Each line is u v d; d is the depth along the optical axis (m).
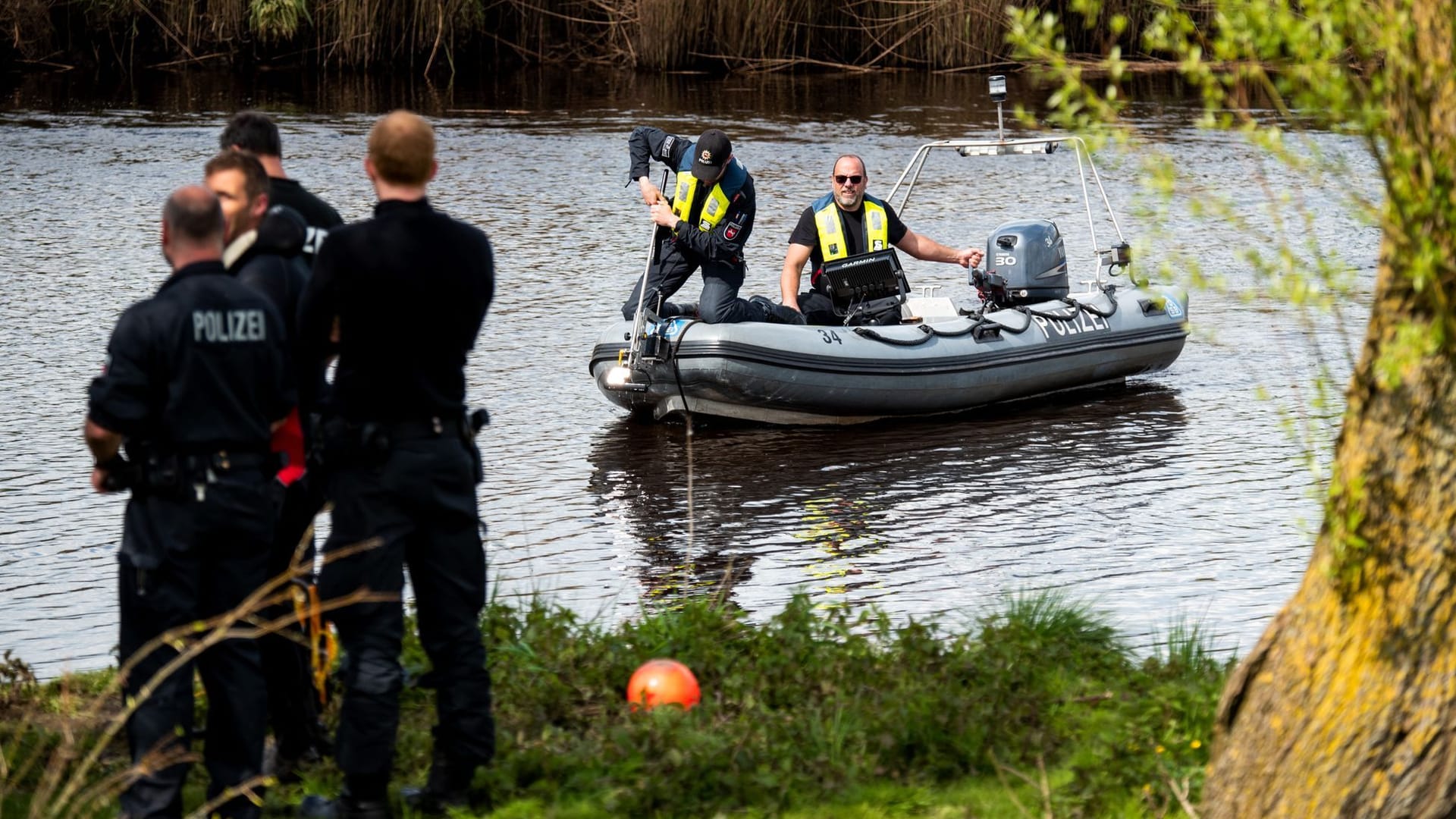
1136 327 32.16
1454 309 8.12
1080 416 29.84
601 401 30.00
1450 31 7.84
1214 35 8.45
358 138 62.72
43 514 22.83
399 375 10.51
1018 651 14.52
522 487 24.69
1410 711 8.52
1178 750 12.09
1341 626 8.80
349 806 10.95
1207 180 51.03
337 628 10.95
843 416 29.05
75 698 13.93
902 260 43.75
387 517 10.59
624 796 11.37
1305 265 8.68
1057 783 11.80
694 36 85.19
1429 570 8.45
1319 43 7.95
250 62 85.38
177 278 10.48
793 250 30.28
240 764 10.87
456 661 11.12
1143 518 23.03
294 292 11.84
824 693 13.46
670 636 15.04
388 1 83.25
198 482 10.43
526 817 11.23
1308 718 8.88
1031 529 22.55
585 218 47.88
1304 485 24.55
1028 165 57.84
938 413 30.05
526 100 74.94
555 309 36.75
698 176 27.75
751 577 20.53
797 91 78.00
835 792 11.63
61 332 33.72
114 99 73.44
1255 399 30.28
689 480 24.48
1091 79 75.81
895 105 72.88
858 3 85.31
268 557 11.02
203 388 10.39
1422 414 8.40
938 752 12.38
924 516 23.23
